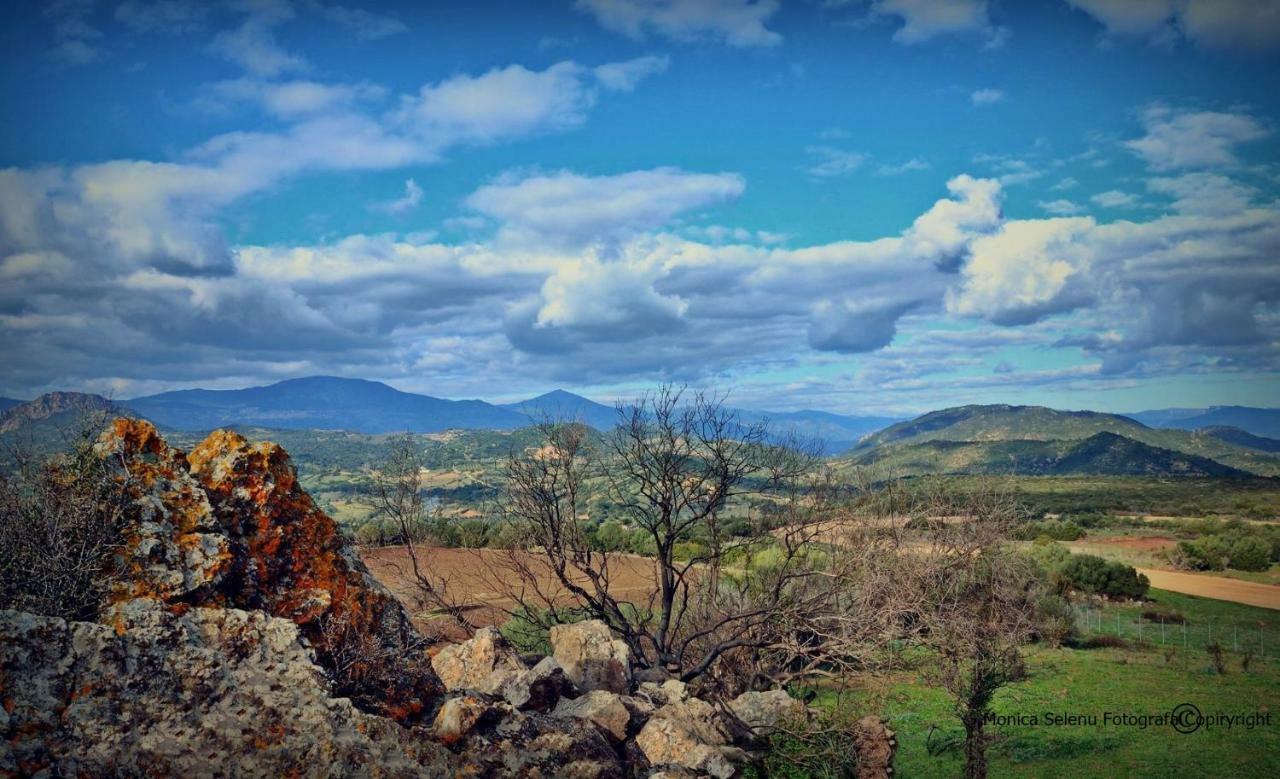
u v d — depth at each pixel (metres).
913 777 19.38
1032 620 30.14
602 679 14.94
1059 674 30.16
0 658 7.39
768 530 23.94
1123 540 77.88
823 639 22.12
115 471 10.19
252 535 10.77
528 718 10.72
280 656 8.98
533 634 22.70
